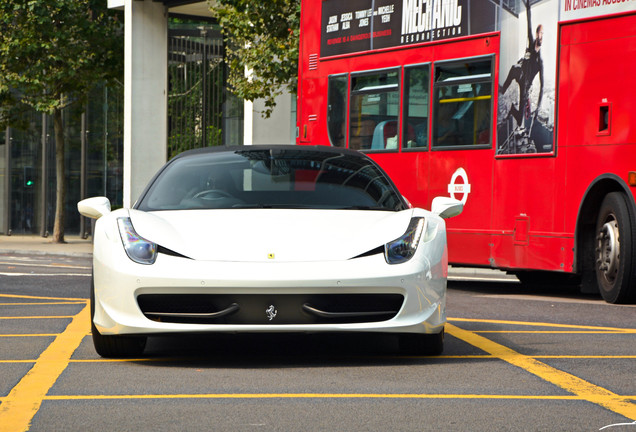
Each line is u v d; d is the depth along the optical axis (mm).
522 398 5836
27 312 10867
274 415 5344
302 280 6684
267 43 23266
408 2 14656
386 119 14945
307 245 6910
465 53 13750
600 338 8625
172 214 7527
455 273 19156
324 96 16109
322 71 16172
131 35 31094
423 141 14352
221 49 32438
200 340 8453
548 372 6777
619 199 11594
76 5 30656
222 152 8758
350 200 7910
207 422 5176
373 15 15258
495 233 13305
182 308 6832
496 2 13328
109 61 31953
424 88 14352
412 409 5508
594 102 11906
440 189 14086
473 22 13648
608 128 11703
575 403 5695
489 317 10414
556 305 11773
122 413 5410
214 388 6164
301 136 16516
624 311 11023
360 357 7477
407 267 6902
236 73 25719
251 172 8305
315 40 16359
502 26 13227
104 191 36969
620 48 11602
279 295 6730
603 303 12102
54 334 8914
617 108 11594
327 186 8102
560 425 5113
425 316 6992
